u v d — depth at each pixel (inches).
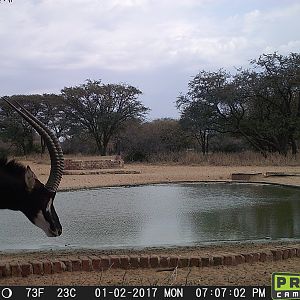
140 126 1753.2
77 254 264.5
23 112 211.2
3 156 210.5
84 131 1861.5
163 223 374.9
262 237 324.5
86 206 472.4
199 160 1269.7
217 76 1443.2
